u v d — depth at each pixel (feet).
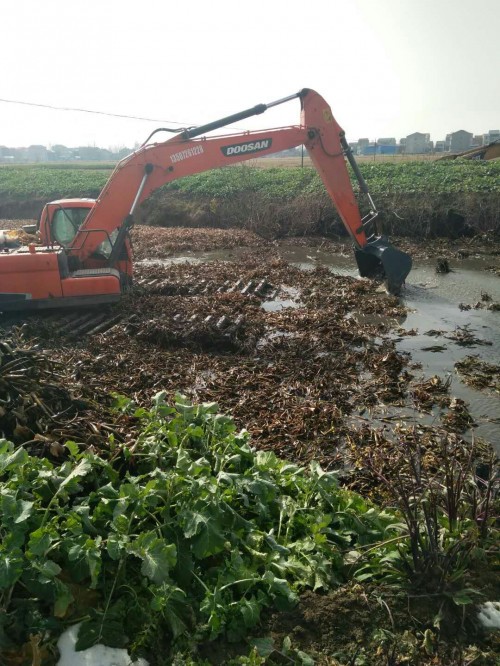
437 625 9.85
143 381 22.35
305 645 9.57
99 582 9.93
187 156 32.40
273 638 9.61
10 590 9.13
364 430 18.80
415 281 40.88
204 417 14.07
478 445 17.65
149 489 11.03
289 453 17.56
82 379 21.61
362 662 9.27
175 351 26.27
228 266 46.55
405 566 10.89
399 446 17.06
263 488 12.06
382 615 10.12
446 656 9.41
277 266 46.09
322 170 35.19
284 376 23.57
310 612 10.08
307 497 12.69
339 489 13.64
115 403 16.38
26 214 90.38
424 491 12.49
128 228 32.22
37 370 15.61
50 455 12.59
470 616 10.11
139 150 31.58
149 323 27.73
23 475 10.89
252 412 20.08
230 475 12.05
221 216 73.31
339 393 21.79
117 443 13.62
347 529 12.19
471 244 55.11
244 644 9.53
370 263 38.96
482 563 11.25
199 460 12.55
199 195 78.64
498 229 57.06
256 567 10.70
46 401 14.53
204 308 31.65
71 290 28.25
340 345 27.14
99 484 11.87
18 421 13.15
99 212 30.96
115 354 25.02
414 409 20.62
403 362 24.97
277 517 12.34
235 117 32.94
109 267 31.60
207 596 9.81
